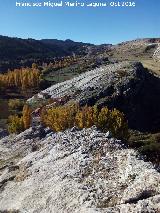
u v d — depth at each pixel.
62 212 29.48
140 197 26.48
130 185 28.67
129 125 137.88
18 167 46.06
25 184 39.84
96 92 147.62
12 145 65.44
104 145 37.88
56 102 148.00
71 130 49.56
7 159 56.84
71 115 105.56
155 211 23.62
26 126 107.38
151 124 144.25
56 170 37.75
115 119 93.62
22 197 37.25
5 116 149.50
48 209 31.62
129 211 24.39
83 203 28.91
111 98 142.38
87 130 45.78
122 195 27.73
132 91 146.38
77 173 34.28
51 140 49.44
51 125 101.75
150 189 26.69
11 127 108.88
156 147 70.75
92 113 98.56
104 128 93.25
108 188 29.53
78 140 43.28
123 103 142.50
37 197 35.09
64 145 43.44
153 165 31.48
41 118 110.88
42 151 46.69
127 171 30.73
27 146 59.66
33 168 42.50
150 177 28.19
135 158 32.94
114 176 31.16
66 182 33.59
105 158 34.88
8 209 36.72
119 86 147.62
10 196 39.62
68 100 148.88
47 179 37.28
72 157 38.22
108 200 28.02
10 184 42.75
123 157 33.88
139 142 80.31
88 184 31.61
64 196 31.58
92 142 39.47
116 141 38.84
